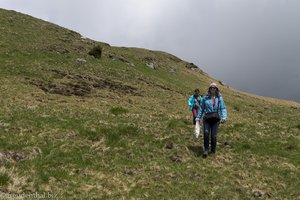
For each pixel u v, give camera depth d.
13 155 14.12
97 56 55.03
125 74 50.16
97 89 37.03
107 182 12.96
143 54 82.12
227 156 16.81
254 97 80.12
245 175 14.77
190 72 83.69
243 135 20.78
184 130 20.73
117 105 30.02
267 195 13.02
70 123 19.62
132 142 17.56
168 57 92.50
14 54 42.12
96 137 17.72
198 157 16.38
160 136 18.84
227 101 53.62
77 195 11.73
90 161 14.68
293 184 14.14
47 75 37.31
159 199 12.03
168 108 33.75
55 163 13.95
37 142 16.23
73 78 38.97
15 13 69.56
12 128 17.77
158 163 15.26
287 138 20.62
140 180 13.41
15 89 29.45
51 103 26.66
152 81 51.91
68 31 72.94
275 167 15.81
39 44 51.06
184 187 13.10
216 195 12.66
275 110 49.19
